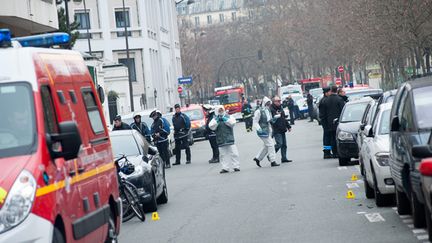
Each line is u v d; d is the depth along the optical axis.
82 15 88.19
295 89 103.50
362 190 21.66
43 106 11.23
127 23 90.25
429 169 11.20
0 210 9.77
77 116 12.56
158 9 99.44
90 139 12.91
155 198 20.84
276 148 32.84
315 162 31.77
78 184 11.74
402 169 14.50
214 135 37.94
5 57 11.33
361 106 29.98
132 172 20.27
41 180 10.30
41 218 10.07
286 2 146.38
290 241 14.83
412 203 14.54
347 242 14.27
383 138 18.30
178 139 38.94
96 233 12.49
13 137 10.72
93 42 88.44
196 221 18.47
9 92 11.11
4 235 9.72
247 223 17.50
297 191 22.67
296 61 156.00
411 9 54.22
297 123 74.31
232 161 31.52
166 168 37.16
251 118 68.56
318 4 117.94
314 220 17.14
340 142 28.55
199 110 60.59
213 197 23.16
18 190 9.95
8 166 10.25
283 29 146.38
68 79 12.61
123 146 21.62
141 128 34.22
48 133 11.12
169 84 103.19
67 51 13.16
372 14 59.00
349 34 75.44
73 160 11.70
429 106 14.65
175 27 113.69
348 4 73.75
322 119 32.59
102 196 13.02
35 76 11.25
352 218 16.95
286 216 18.08
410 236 14.24
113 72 72.38
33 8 33.31
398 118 15.26
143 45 90.25
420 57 55.53
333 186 23.09
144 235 17.02
